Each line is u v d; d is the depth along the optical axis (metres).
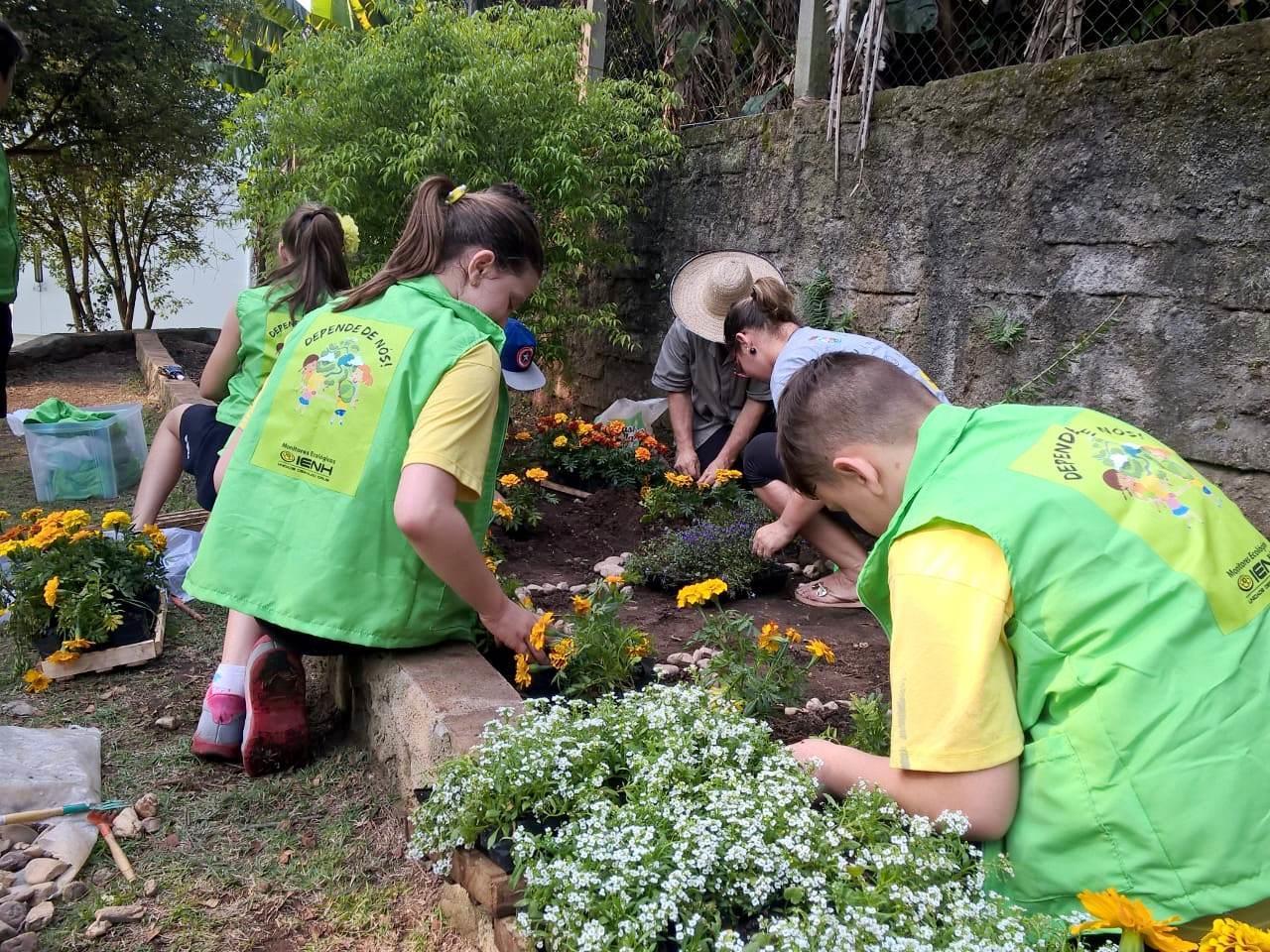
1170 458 1.58
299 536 2.27
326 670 2.84
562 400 6.60
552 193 4.92
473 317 2.35
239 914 1.89
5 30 3.50
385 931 1.86
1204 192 3.05
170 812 2.21
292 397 2.33
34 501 4.64
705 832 1.41
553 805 1.62
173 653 3.04
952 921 1.29
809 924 1.27
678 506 4.07
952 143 3.77
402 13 5.06
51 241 12.31
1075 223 3.40
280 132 5.15
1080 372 3.43
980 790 1.40
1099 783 1.35
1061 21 3.78
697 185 5.15
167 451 3.64
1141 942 1.21
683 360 4.46
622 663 2.36
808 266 4.48
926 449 1.59
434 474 2.05
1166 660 1.35
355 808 2.25
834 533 3.30
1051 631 1.41
